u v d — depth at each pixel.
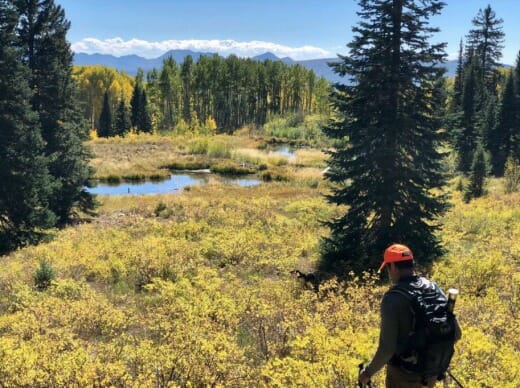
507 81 50.75
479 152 30.34
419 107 13.98
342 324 7.33
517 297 9.09
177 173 55.22
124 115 101.06
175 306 8.32
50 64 26.75
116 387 5.34
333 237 15.19
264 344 7.16
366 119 14.18
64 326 8.21
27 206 22.33
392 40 13.52
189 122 124.81
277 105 136.00
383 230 14.23
